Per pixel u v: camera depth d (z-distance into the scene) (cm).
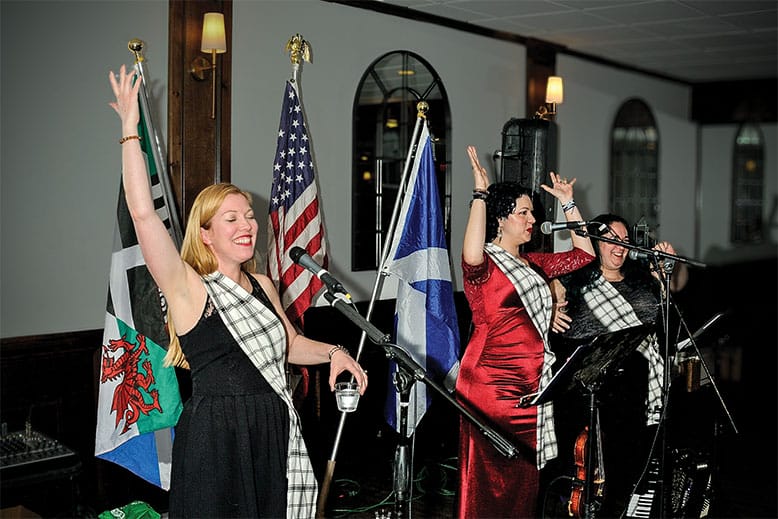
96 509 423
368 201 540
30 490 399
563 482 445
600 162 751
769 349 841
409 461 308
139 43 380
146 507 381
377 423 520
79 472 370
